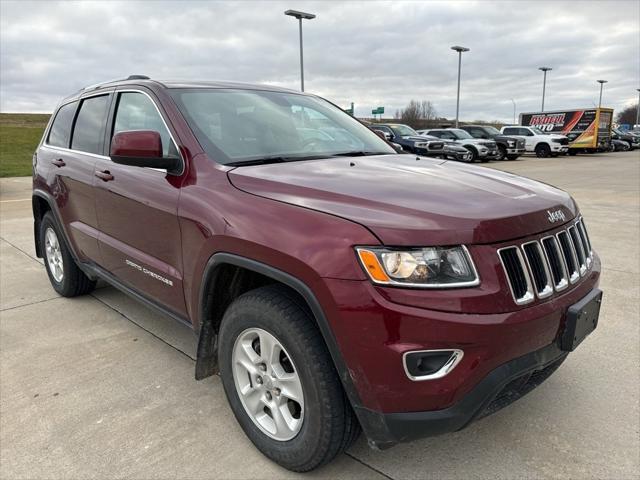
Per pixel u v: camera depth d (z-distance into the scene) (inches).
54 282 187.3
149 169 119.6
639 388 119.2
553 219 91.1
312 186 91.9
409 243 75.2
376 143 143.5
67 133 169.6
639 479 89.8
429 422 75.9
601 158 1091.9
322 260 78.4
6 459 97.0
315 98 158.1
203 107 121.6
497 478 91.0
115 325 159.0
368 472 93.0
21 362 135.4
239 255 91.0
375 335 74.8
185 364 134.1
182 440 102.5
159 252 116.6
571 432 103.3
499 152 954.1
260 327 90.3
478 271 76.5
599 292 96.6
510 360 78.5
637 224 304.3
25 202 430.6
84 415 111.0
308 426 85.9
